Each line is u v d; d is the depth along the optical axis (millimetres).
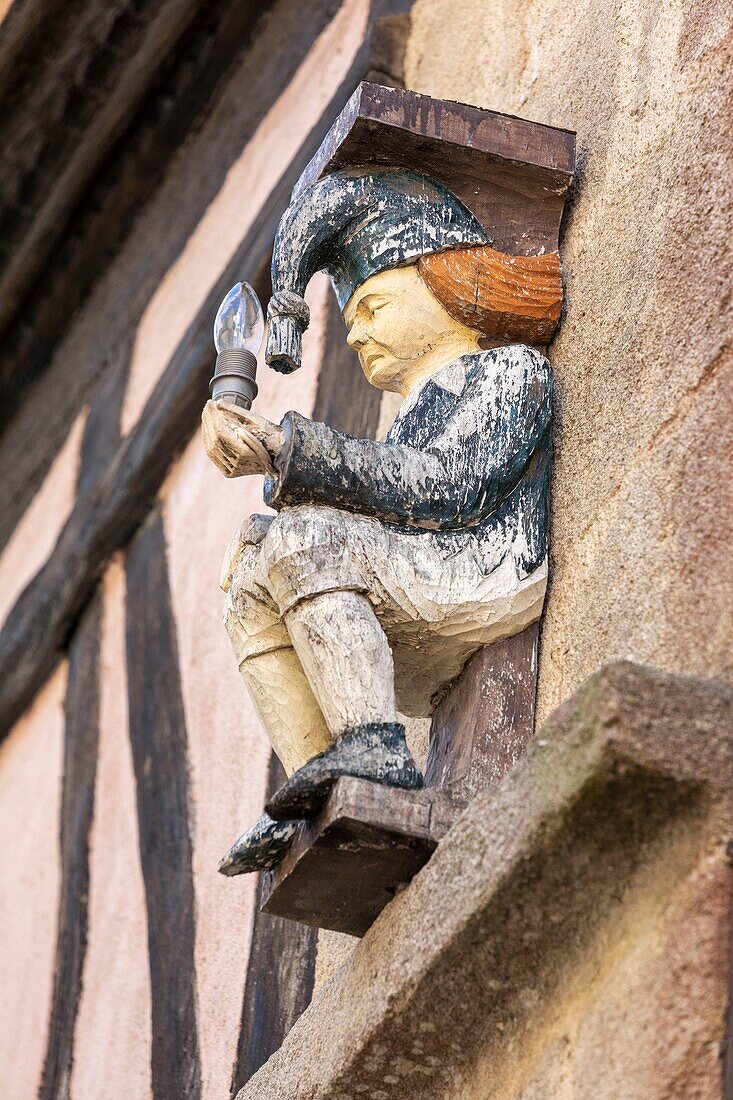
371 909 2812
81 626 6293
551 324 3279
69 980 5395
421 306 3246
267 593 2914
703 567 2586
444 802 2662
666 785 2207
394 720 2736
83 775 5801
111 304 7090
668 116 3164
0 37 6648
